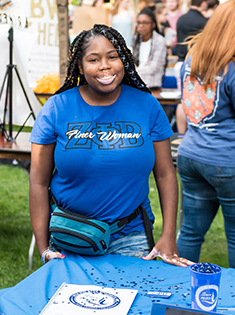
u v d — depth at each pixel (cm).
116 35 180
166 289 153
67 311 134
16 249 384
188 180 273
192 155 260
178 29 628
